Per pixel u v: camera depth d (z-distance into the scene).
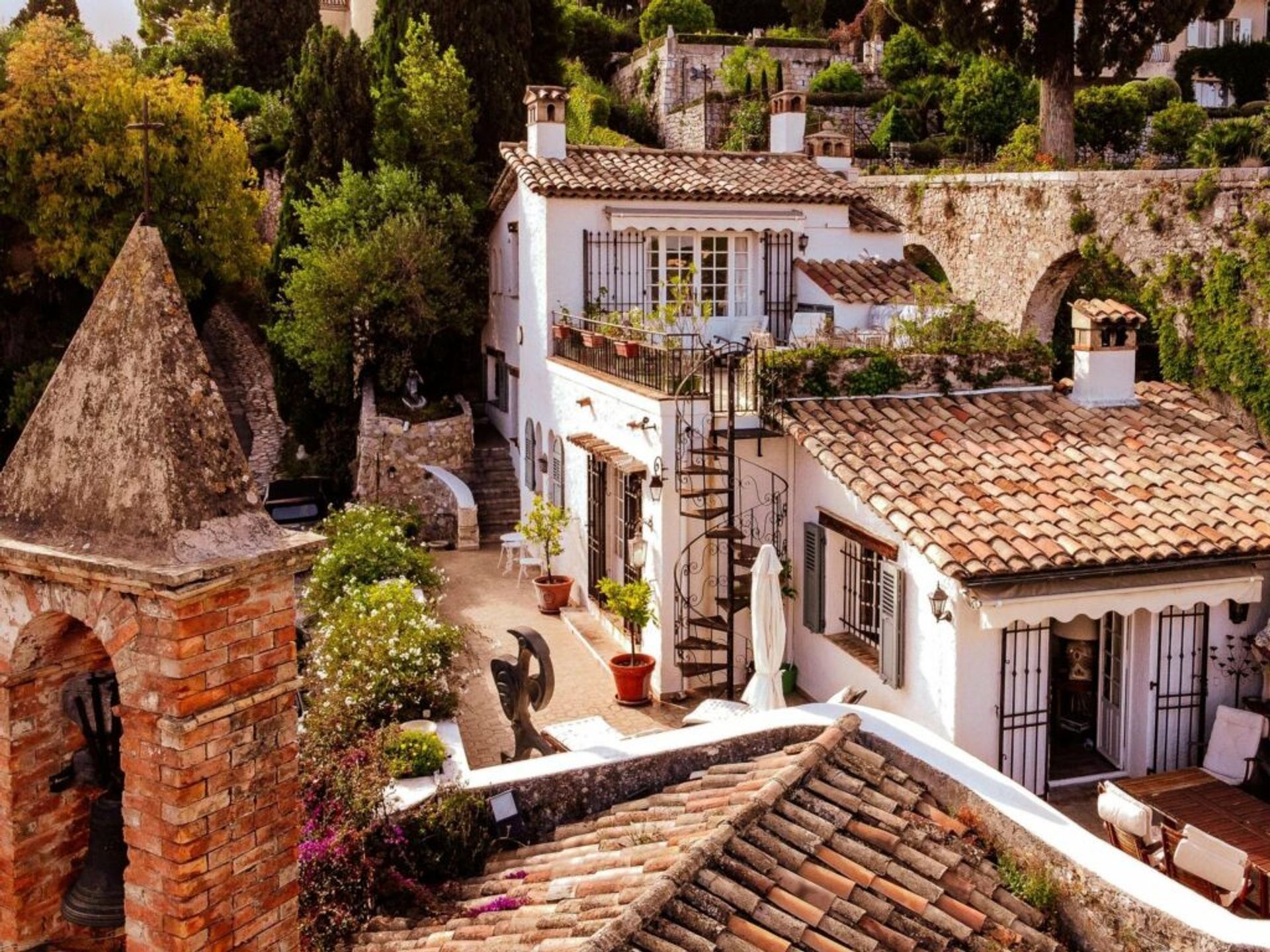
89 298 30.59
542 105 22.34
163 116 28.42
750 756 9.59
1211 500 12.75
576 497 19.56
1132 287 21.81
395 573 17.42
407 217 26.31
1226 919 6.93
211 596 4.42
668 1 45.91
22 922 4.82
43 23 29.08
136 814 4.51
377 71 32.31
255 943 4.72
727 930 7.00
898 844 8.09
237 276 30.70
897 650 12.61
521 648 11.48
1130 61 27.53
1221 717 12.02
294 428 28.14
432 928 7.69
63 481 4.65
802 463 15.09
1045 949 7.45
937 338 15.49
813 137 24.28
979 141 35.03
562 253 21.31
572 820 9.27
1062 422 14.49
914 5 28.72
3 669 4.67
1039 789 12.09
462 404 26.75
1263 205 16.88
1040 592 11.16
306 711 12.59
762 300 22.30
